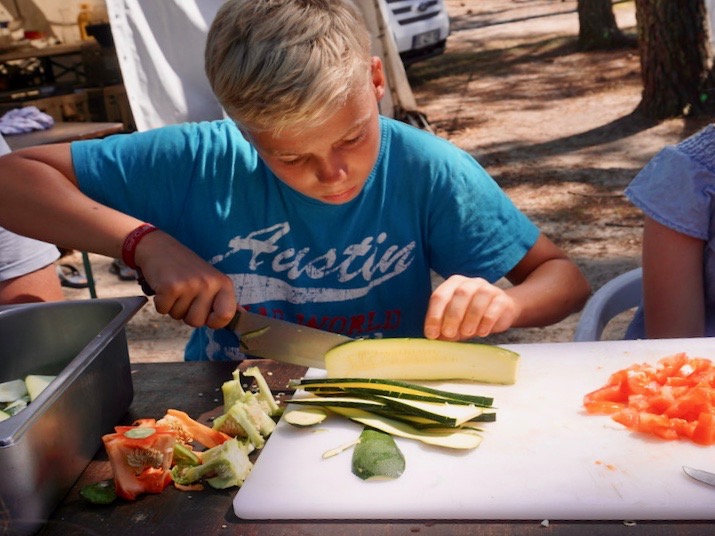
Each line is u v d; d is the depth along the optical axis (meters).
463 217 1.98
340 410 1.54
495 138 8.32
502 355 1.61
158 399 1.69
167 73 5.67
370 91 1.56
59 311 1.69
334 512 1.28
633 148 7.50
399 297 2.05
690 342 1.71
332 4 1.53
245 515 1.30
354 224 1.97
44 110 8.20
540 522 1.25
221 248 2.01
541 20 14.51
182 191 2.00
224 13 1.53
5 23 9.43
